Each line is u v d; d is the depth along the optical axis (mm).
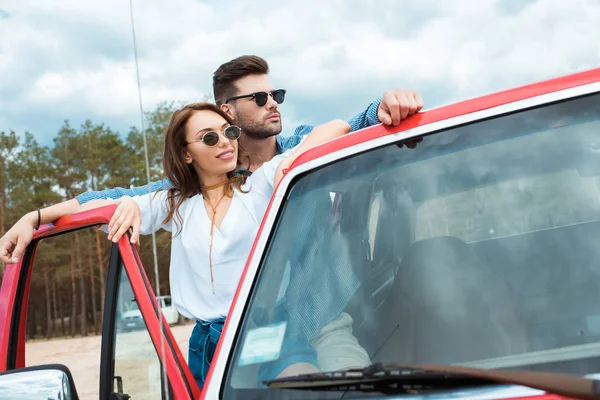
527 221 1594
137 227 2195
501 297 1526
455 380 1312
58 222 2420
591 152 1595
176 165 2432
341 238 1741
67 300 38312
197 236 2398
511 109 1692
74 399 1685
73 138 54312
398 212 1705
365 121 2904
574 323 1450
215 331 2371
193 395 1865
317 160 1835
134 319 2158
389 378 1352
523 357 1442
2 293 2625
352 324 1635
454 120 1734
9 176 53156
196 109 2430
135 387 2146
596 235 1532
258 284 1744
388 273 1667
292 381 1469
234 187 2404
